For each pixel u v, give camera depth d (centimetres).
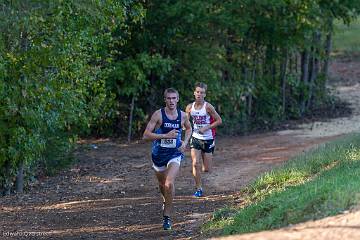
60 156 3428
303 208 1777
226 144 4125
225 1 4444
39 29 2841
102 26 3045
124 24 3619
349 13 5531
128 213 2538
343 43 8369
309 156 2964
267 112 4978
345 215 1647
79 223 2423
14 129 2861
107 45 3600
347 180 1973
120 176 3284
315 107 5456
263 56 4972
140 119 4406
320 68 5612
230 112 4656
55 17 2795
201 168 3016
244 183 2928
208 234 2038
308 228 1622
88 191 2977
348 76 7012
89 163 3644
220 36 4556
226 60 4684
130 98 4375
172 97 2241
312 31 4809
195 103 2709
